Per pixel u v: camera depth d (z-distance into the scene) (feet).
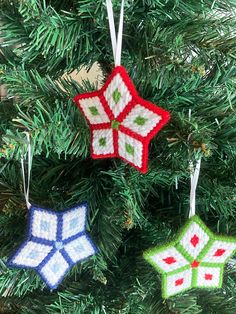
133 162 0.90
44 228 0.98
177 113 0.93
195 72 0.87
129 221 0.96
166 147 1.00
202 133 0.86
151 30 0.93
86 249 1.05
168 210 1.17
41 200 1.09
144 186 1.12
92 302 1.14
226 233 1.11
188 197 1.15
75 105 1.00
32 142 0.90
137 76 0.98
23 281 1.11
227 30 0.96
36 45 0.94
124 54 0.98
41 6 0.92
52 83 1.00
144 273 1.16
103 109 0.89
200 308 1.17
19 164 1.15
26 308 1.16
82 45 1.00
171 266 1.01
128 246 1.23
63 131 0.96
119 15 0.91
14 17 0.97
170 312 1.07
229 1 0.98
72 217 1.00
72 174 1.18
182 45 0.89
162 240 1.12
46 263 1.01
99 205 1.12
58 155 1.11
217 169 1.09
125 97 0.84
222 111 1.01
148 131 0.85
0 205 1.07
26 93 0.96
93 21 0.95
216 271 1.06
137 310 1.15
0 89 1.29
